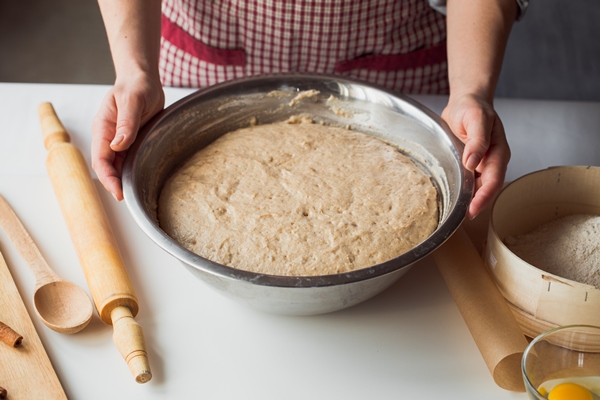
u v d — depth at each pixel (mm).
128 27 1157
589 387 821
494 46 1178
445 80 1528
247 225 992
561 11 2625
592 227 982
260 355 929
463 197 936
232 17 1381
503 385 890
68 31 2873
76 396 873
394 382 901
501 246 926
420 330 972
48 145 1241
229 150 1143
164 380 891
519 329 907
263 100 1200
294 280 809
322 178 1082
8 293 989
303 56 1433
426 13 1429
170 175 1129
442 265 1003
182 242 988
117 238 1103
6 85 1420
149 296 1008
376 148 1158
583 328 818
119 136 987
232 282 826
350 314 992
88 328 964
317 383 895
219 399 870
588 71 2395
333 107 1212
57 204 1165
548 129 1352
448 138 1062
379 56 1437
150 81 1085
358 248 961
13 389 858
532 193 1040
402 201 1043
